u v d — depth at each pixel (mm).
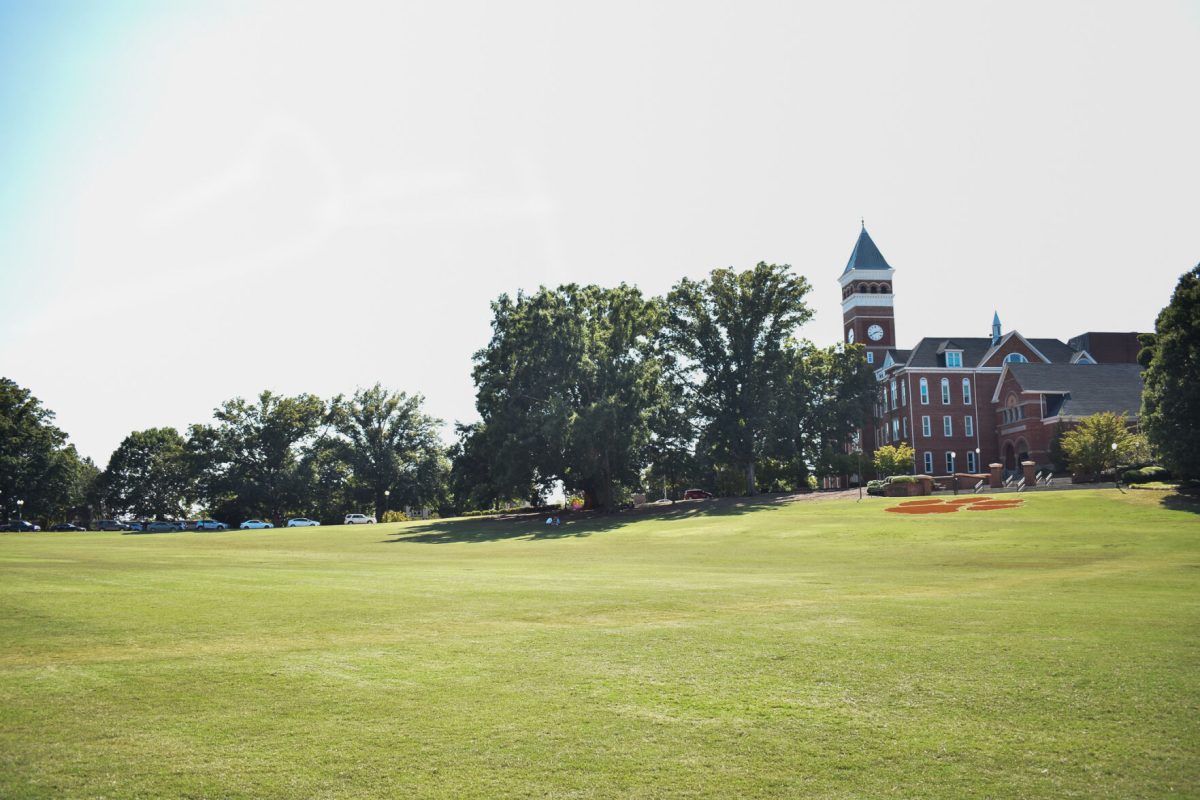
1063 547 33000
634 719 9711
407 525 74688
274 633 14992
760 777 7973
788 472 83688
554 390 71500
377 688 11102
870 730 9250
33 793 7711
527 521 69688
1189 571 25047
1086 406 82688
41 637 14594
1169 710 9742
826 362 90812
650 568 29719
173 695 10805
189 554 42438
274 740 9109
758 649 13234
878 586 22172
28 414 104625
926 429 96812
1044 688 10711
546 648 13492
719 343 78812
